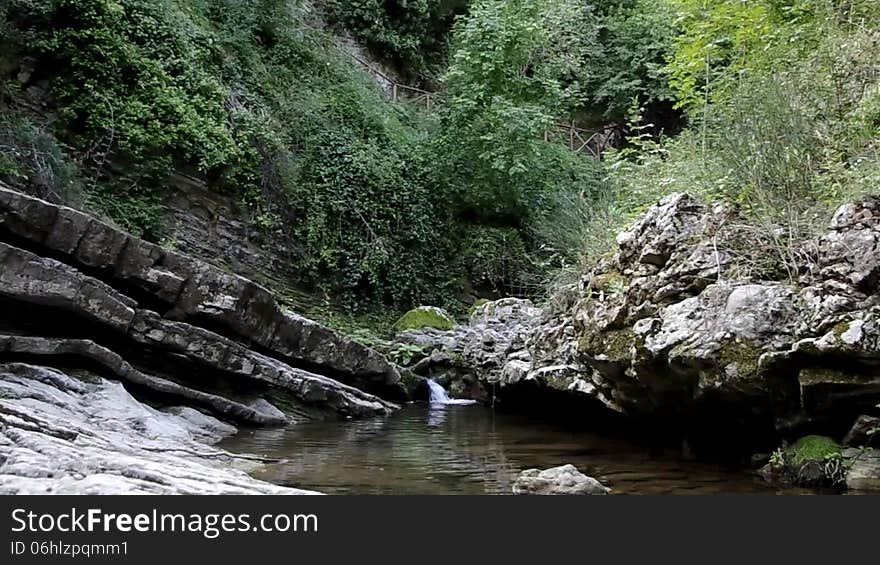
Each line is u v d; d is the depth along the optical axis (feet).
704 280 18.04
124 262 26.21
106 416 22.16
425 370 41.27
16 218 24.11
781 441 17.83
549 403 30.63
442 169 59.82
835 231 15.84
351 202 52.19
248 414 28.12
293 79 55.62
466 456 21.48
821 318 15.02
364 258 51.57
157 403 26.68
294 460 20.70
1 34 37.04
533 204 61.31
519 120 58.49
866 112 20.88
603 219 31.58
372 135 57.31
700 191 23.00
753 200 19.45
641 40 78.07
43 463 14.25
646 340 18.37
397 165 56.65
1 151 34.50
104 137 39.40
